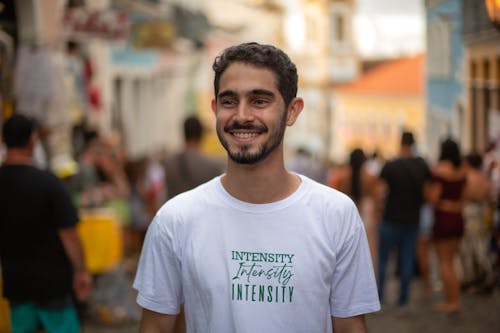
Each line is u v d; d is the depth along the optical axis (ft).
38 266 17.37
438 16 74.95
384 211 29.25
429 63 82.58
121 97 83.51
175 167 23.67
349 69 263.08
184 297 10.01
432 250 43.50
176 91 111.75
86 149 31.40
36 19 40.47
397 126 209.36
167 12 93.61
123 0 70.59
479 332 25.73
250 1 198.49
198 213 9.87
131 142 85.05
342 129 236.43
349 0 261.85
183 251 9.86
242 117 9.55
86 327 26.05
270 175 9.73
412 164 28.76
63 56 43.80
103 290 26.48
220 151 123.65
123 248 36.96
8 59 33.53
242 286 9.66
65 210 17.31
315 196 9.87
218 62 9.78
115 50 78.38
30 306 17.54
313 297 9.69
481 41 53.83
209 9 157.89
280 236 9.71
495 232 30.55
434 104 80.43
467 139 59.88
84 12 45.65
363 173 31.19
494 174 30.63
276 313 9.65
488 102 52.75
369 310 10.01
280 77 9.65
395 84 212.43
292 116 9.97
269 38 206.59
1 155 26.84
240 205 9.78
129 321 26.55
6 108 33.14
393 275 38.19
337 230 9.81
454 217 27.89
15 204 17.17
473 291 31.94
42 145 31.37
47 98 36.86
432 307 29.48
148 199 38.45
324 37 259.19
